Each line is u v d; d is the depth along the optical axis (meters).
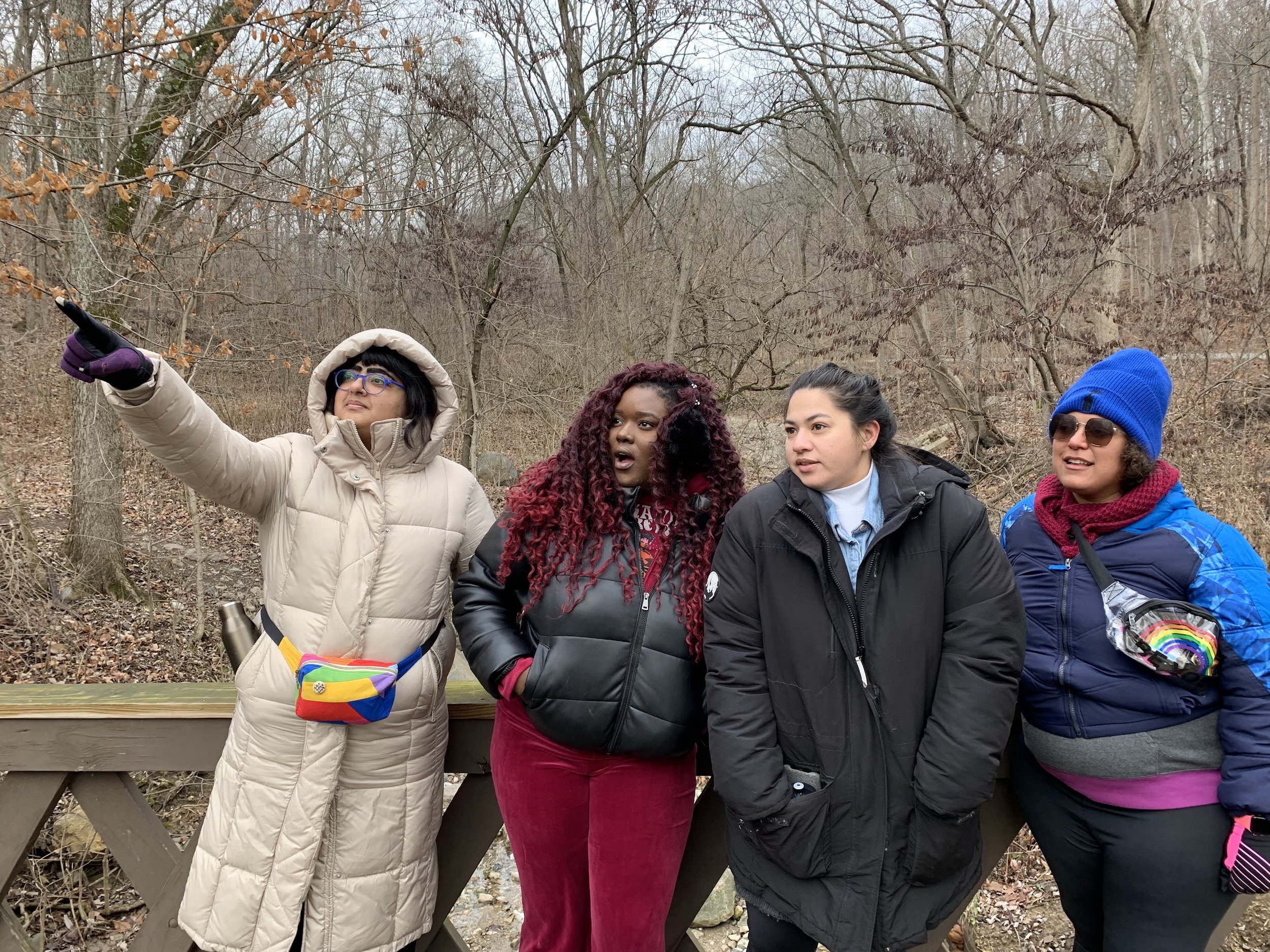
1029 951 3.02
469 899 3.40
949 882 1.63
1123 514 1.69
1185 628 1.56
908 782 1.58
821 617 1.61
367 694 1.66
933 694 1.59
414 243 10.27
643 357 10.18
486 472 9.84
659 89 10.98
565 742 1.66
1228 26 17.22
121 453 7.36
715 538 1.75
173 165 5.39
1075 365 7.23
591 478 1.72
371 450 1.83
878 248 9.00
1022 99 9.82
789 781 1.61
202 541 8.69
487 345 10.25
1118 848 1.65
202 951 1.72
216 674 6.36
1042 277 7.39
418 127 10.81
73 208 5.84
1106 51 13.45
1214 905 1.60
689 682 1.69
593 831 1.69
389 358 1.81
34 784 1.91
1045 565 1.79
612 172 11.76
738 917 3.29
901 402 9.11
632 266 10.39
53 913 3.25
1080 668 1.67
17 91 5.31
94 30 6.15
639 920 1.67
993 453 8.18
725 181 10.91
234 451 1.72
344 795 1.75
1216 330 7.18
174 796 4.13
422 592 1.82
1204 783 1.61
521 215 11.85
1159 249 13.64
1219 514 6.06
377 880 1.76
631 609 1.67
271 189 8.17
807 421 1.62
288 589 1.79
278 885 1.69
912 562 1.59
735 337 10.18
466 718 1.98
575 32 10.55
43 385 8.77
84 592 7.09
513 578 1.80
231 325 8.09
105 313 6.44
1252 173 15.66
